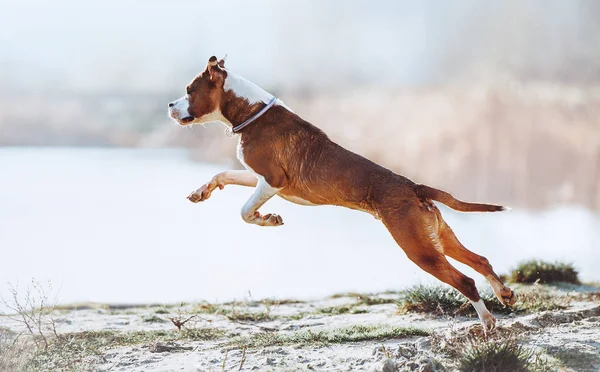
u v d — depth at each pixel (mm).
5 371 7895
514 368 7375
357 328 9281
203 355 8422
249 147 8953
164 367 7969
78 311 11977
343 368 7688
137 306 12727
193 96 9180
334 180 8672
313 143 8836
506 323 9102
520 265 13328
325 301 12703
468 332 8461
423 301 10594
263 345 8812
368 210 8688
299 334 9125
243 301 12477
